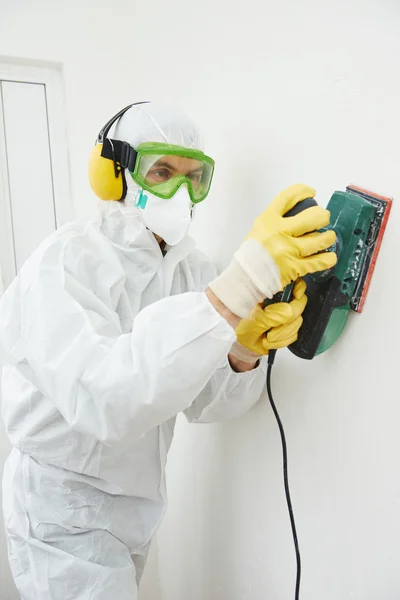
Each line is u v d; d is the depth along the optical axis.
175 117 0.93
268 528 1.00
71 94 1.69
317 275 0.68
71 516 0.99
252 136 0.96
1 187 1.71
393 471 0.66
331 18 0.71
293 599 0.93
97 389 0.66
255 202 0.97
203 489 1.31
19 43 1.58
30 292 0.77
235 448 1.12
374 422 0.69
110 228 0.99
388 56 0.62
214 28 1.05
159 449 1.06
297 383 0.87
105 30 1.67
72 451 0.95
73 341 0.70
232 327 0.66
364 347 0.69
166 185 0.89
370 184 0.67
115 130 0.96
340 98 0.71
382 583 0.69
